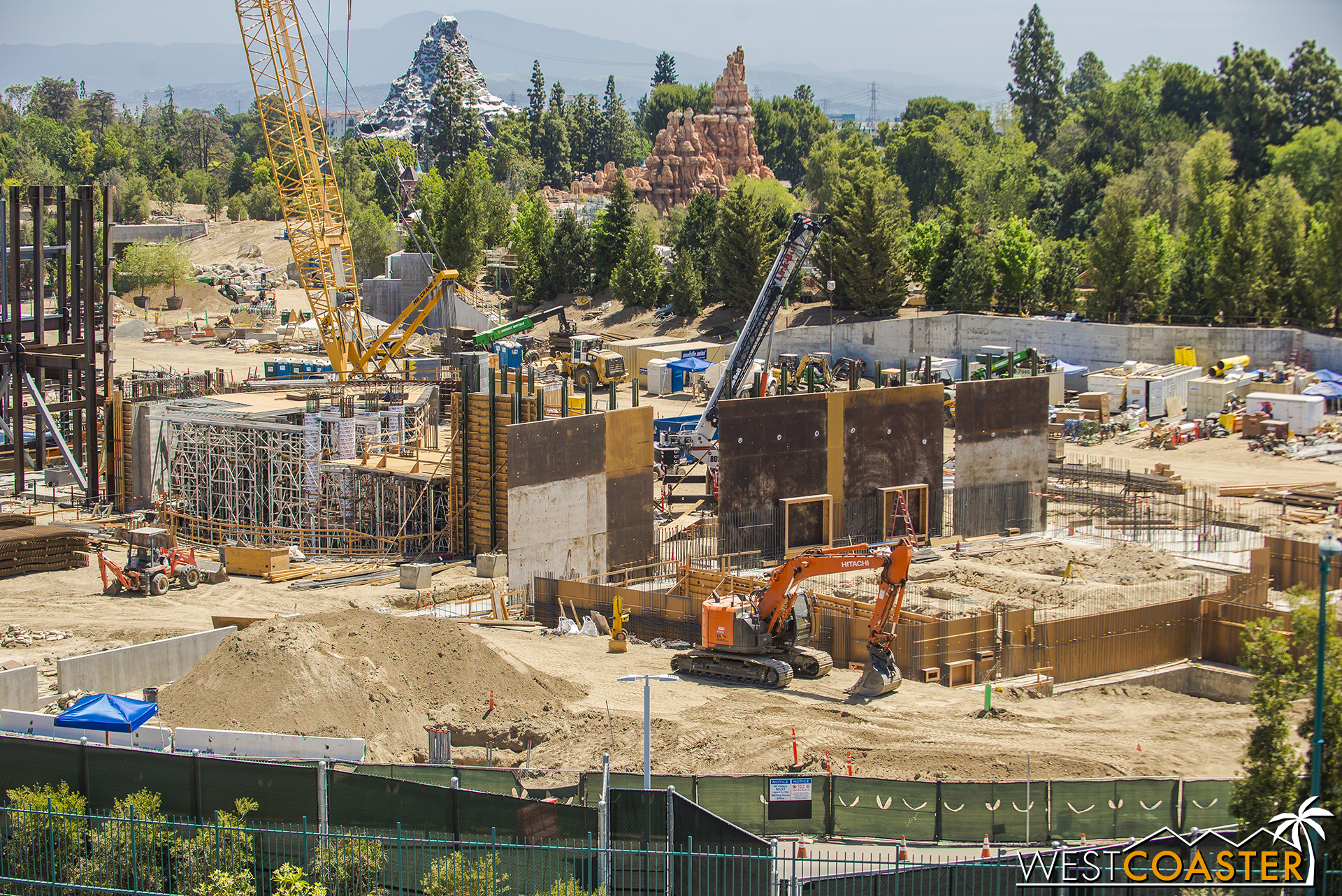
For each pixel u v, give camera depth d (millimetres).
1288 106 167250
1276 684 23359
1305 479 76188
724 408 58625
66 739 32094
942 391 65375
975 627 43688
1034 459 67625
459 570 58375
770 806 28750
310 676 35375
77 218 70750
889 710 39250
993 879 23203
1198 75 194125
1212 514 68250
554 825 24547
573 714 38188
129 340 141500
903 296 122375
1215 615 45688
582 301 150500
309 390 82875
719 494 59344
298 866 24578
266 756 31672
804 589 45156
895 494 64125
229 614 50531
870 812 28672
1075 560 60500
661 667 44188
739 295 131750
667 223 182750
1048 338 108062
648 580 57469
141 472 68250
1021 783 28375
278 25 95500
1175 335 102125
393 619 40812
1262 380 93500
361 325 103938
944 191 194125
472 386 61188
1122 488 74875
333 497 63594
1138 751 35375
